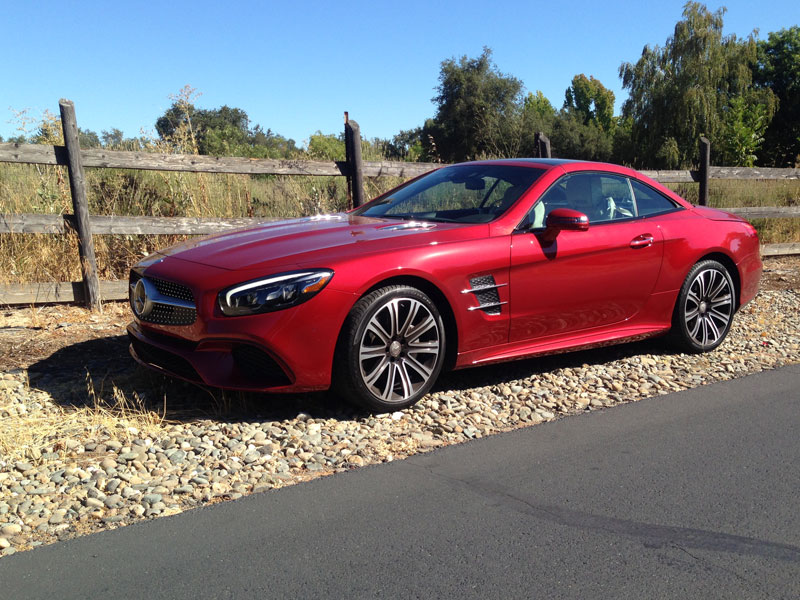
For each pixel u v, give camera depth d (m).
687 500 2.97
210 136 10.20
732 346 5.76
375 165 7.54
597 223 4.86
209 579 2.34
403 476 3.20
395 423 3.87
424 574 2.38
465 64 40.84
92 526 2.72
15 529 2.66
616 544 2.60
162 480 3.11
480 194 4.79
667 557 2.51
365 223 4.52
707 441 3.66
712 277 5.45
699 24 40.94
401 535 2.65
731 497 3.00
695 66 40.66
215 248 4.13
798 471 3.29
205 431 3.64
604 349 5.54
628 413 4.13
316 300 3.67
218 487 3.06
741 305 5.77
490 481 3.15
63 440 3.47
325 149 9.60
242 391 3.96
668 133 41.44
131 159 6.30
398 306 3.91
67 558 2.48
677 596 2.26
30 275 6.50
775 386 4.68
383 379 3.94
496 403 4.25
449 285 4.08
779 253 10.69
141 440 3.50
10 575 2.37
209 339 3.72
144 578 2.35
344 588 2.29
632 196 5.20
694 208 5.59
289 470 3.26
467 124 39.41
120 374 4.58
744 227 5.78
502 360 4.43
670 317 5.27
